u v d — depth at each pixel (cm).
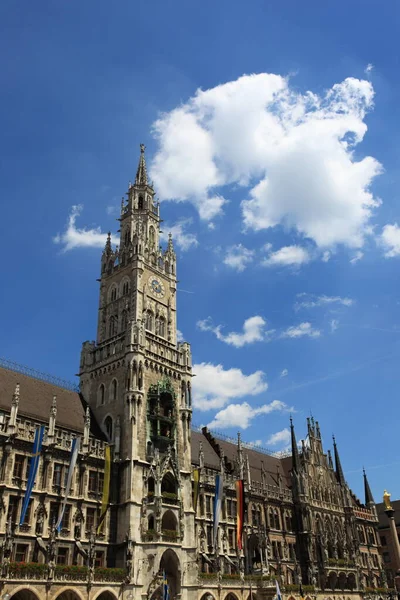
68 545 5859
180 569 6562
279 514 9438
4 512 5384
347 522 11050
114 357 7556
